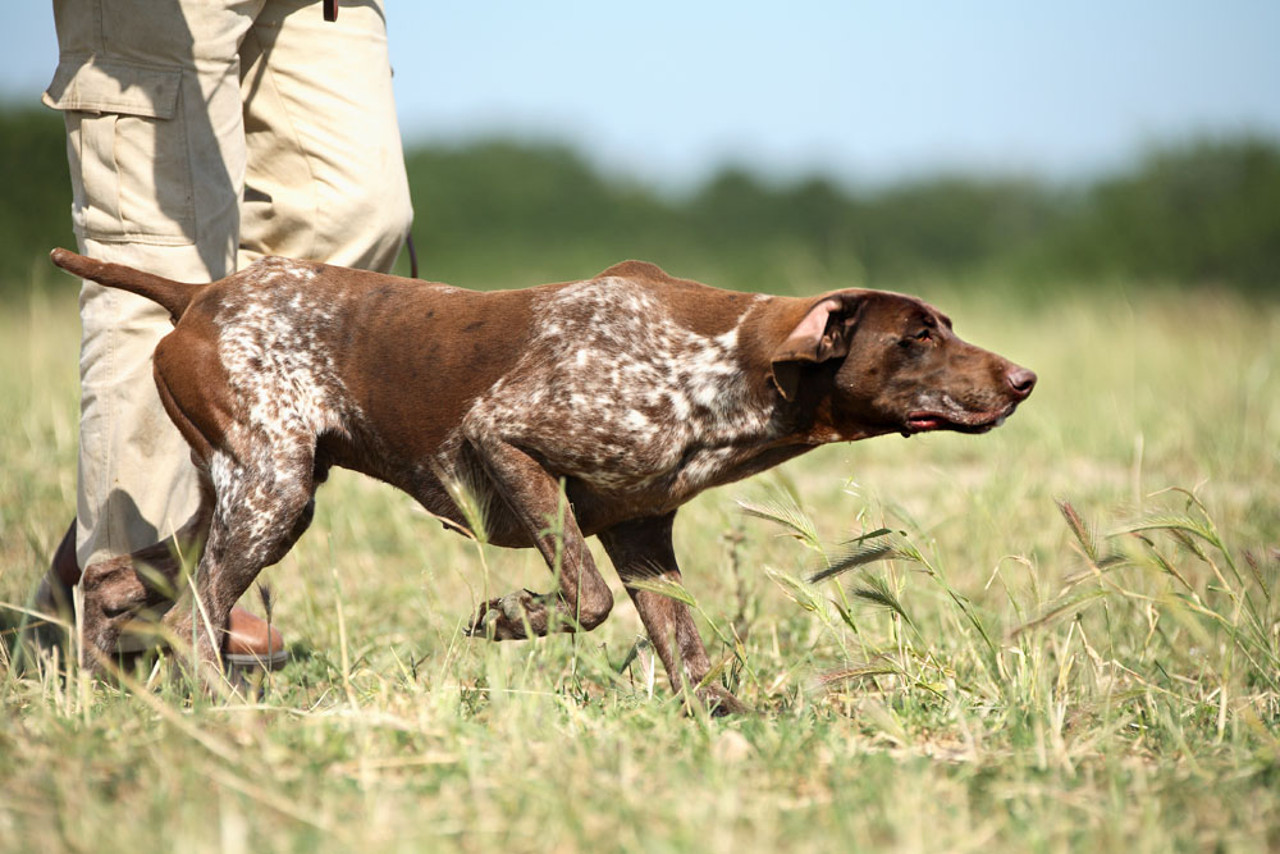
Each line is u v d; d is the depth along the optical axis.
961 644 8.34
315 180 8.40
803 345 7.06
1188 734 6.69
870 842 5.08
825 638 8.76
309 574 10.61
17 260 31.80
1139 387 19.08
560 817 5.15
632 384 7.38
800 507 7.70
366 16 8.48
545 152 64.12
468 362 7.51
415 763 5.82
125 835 4.84
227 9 7.77
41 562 9.62
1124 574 9.23
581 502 7.71
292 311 7.68
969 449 15.67
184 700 7.00
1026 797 5.64
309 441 7.57
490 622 7.12
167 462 8.05
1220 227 38.50
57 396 15.87
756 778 5.79
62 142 33.28
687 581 10.36
